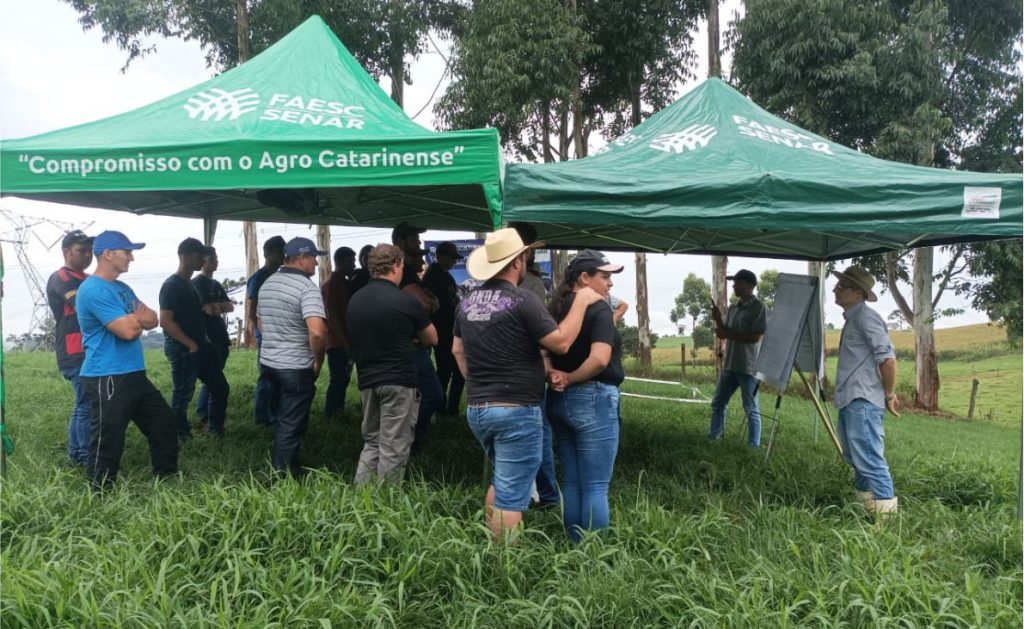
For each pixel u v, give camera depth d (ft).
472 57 50.47
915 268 58.29
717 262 56.49
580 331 12.87
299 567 11.15
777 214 15.28
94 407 15.55
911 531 14.87
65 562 10.68
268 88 18.25
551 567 11.48
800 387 59.00
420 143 14.98
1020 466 16.43
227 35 57.41
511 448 12.22
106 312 15.23
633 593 10.57
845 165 17.19
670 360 93.97
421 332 15.46
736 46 51.21
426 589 11.03
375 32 59.00
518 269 13.05
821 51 46.19
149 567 10.76
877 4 46.83
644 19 57.16
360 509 12.72
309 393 16.92
